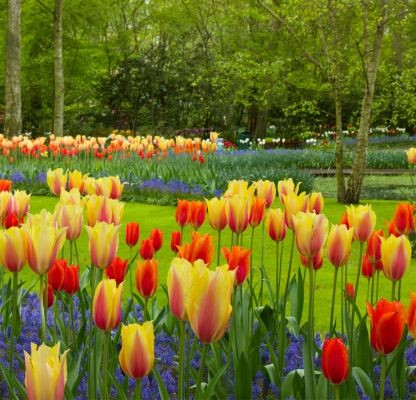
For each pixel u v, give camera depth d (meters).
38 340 4.22
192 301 1.91
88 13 30.22
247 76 18.69
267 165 18.83
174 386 3.43
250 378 2.81
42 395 1.69
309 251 2.69
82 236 9.24
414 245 8.45
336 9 13.55
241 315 3.27
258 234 9.66
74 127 35.00
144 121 34.62
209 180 14.06
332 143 30.23
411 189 15.85
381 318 2.20
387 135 37.09
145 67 34.03
